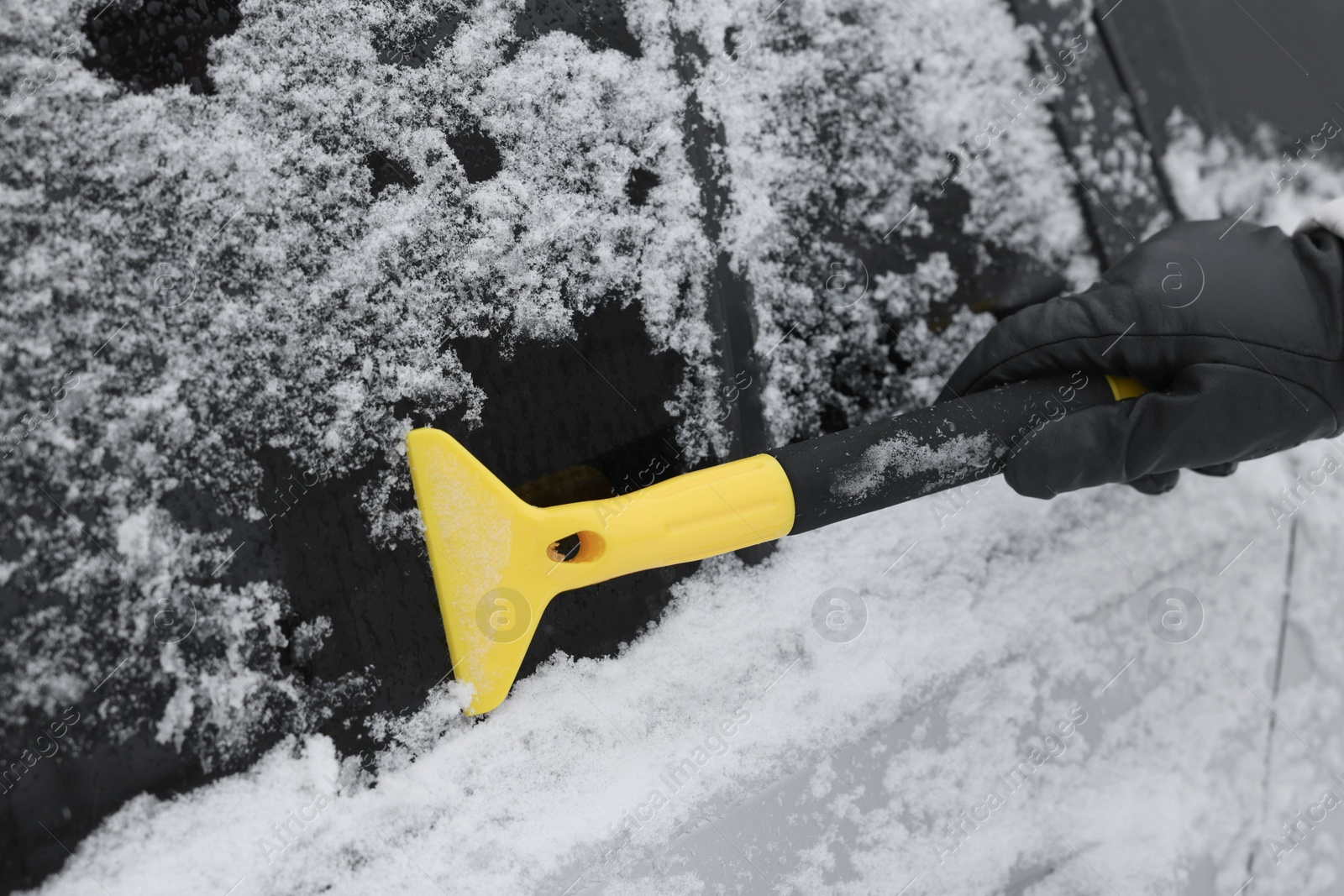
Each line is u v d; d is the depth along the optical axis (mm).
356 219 558
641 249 584
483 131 570
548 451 574
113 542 539
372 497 559
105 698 536
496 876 554
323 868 546
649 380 584
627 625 581
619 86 584
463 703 560
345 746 554
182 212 544
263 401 550
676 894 562
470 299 568
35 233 535
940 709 601
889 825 587
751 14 603
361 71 559
